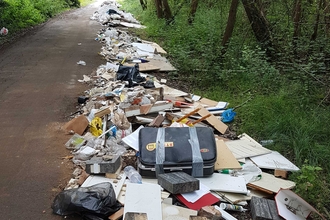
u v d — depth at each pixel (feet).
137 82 24.67
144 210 11.25
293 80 25.11
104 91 22.48
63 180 13.57
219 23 37.81
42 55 33.63
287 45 30.19
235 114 20.48
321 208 13.21
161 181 12.67
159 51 36.47
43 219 11.35
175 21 48.60
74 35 46.09
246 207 12.71
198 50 33.14
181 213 11.35
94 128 17.06
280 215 11.69
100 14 69.72
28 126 18.08
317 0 31.14
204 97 24.18
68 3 91.50
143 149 13.65
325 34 31.24
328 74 25.64
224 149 15.58
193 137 14.08
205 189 12.84
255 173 14.33
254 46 30.81
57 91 23.53
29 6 56.70
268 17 33.50
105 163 13.06
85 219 11.28
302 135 17.47
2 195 12.50
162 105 19.10
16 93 22.82
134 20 62.28
